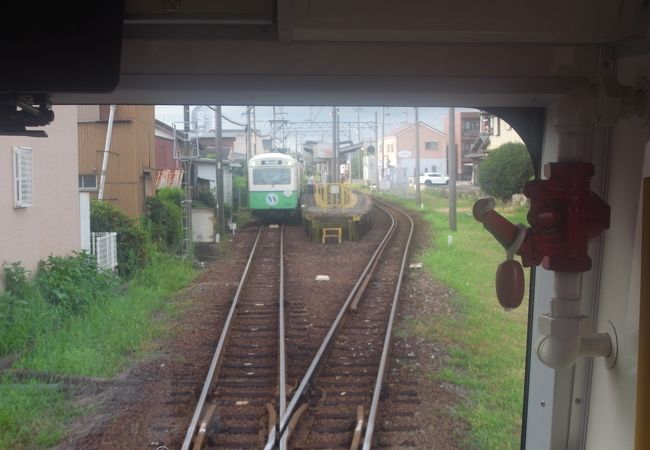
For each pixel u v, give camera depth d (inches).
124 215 565.9
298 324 368.2
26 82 64.4
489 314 381.1
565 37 77.9
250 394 242.1
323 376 265.0
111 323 353.4
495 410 221.8
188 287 500.7
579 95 75.3
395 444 193.9
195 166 735.7
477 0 74.5
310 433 201.8
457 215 946.1
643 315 62.7
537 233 74.2
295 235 888.9
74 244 449.7
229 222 927.7
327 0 74.0
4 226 346.0
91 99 85.8
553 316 75.4
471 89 83.2
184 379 263.4
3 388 239.9
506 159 666.8
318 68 82.1
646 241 62.4
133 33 80.4
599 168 82.8
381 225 955.3
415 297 435.5
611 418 77.9
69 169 442.6
